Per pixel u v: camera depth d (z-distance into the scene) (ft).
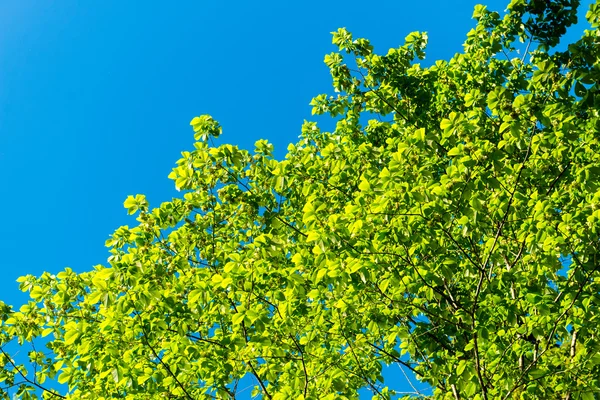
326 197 24.13
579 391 20.17
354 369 25.84
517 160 21.72
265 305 21.80
